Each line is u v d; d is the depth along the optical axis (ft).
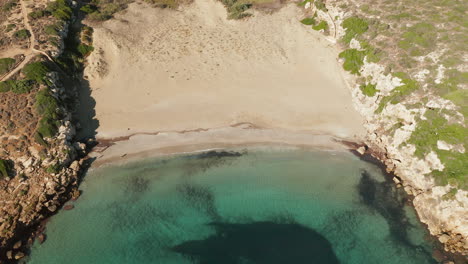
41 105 142.00
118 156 141.49
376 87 161.99
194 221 120.88
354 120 157.79
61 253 110.01
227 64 186.29
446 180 120.16
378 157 142.92
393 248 112.57
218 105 163.43
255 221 121.29
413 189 129.18
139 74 178.19
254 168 139.33
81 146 140.87
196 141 148.25
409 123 143.95
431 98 144.25
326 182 134.51
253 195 129.80
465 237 111.24
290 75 180.24
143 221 120.26
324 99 167.12
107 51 186.39
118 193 128.77
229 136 150.51
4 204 116.78
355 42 186.29
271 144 148.05
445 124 134.41
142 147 145.18
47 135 134.72
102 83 172.76
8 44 170.91
